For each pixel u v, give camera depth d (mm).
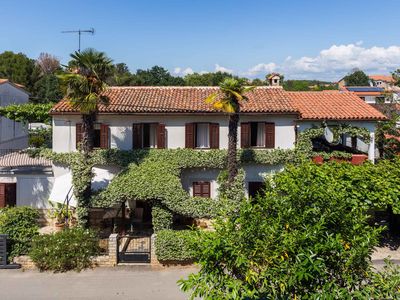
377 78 153375
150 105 28359
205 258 9680
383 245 22719
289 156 27812
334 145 31734
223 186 25719
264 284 9031
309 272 8578
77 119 28000
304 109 31047
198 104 28766
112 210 25953
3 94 42469
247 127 28234
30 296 16531
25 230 20250
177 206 22953
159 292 16969
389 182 21125
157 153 27562
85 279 18297
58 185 26297
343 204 10078
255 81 91812
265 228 9508
